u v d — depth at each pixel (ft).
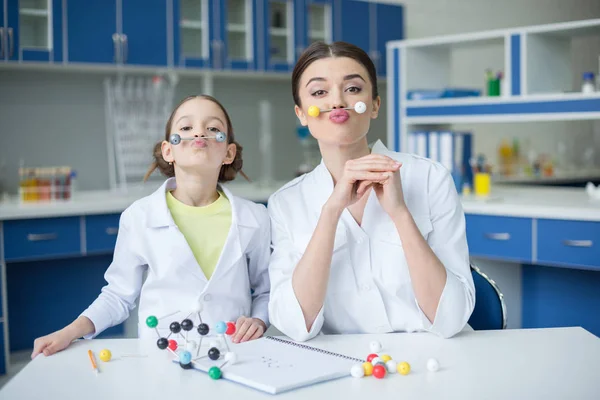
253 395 3.76
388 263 5.18
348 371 4.06
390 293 5.17
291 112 15.75
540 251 10.18
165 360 4.41
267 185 14.20
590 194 11.44
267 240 5.66
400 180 4.90
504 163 18.13
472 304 4.95
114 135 13.39
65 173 11.40
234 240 5.43
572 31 11.44
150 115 13.47
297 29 14.17
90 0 11.85
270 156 15.43
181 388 3.88
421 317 4.88
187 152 5.27
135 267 5.44
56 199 11.32
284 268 5.15
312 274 4.82
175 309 5.28
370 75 5.08
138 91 13.38
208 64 13.16
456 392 3.78
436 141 12.29
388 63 13.35
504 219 10.53
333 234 4.86
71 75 12.99
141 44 12.41
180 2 12.81
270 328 8.34
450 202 5.33
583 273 10.82
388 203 4.85
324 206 4.87
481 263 11.69
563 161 20.56
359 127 4.98
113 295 5.38
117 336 12.66
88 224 10.98
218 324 4.44
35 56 11.41
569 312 11.00
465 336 4.88
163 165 5.83
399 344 4.70
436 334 4.92
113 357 4.48
